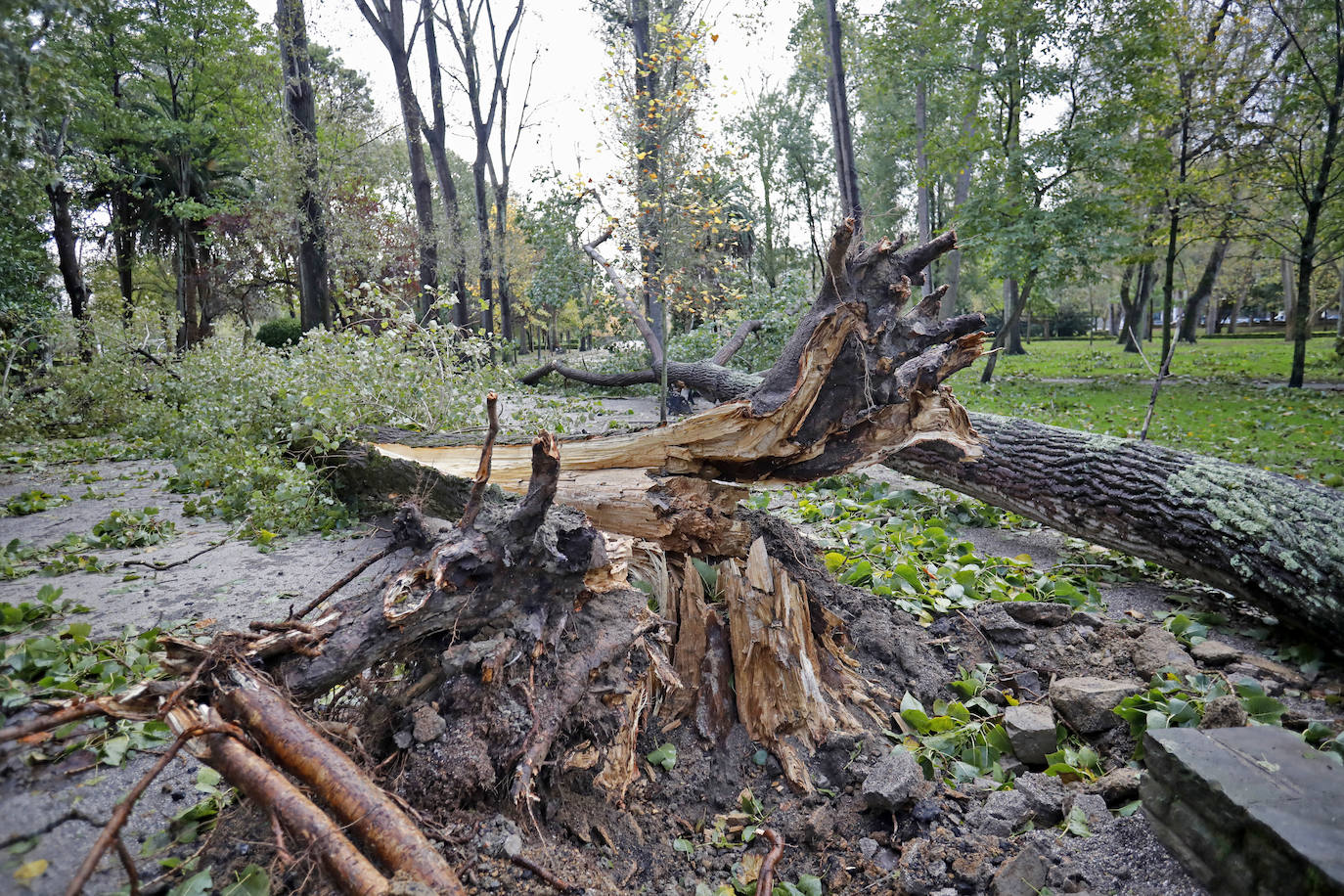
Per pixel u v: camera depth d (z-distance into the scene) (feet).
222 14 58.80
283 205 46.60
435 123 58.39
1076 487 14.42
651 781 8.21
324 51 60.08
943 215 72.84
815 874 7.37
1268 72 42.42
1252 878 5.72
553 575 7.73
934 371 10.87
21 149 19.54
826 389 10.94
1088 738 8.93
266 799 5.30
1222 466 13.17
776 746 8.64
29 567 13.21
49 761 6.74
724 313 45.19
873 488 20.27
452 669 7.15
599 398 42.86
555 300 54.54
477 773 6.61
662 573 10.57
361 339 23.16
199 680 5.99
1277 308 148.66
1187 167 45.93
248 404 20.72
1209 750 6.70
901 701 9.48
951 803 7.87
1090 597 12.86
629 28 46.19
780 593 9.43
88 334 34.35
